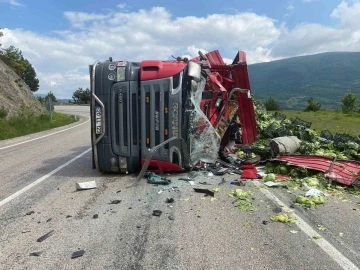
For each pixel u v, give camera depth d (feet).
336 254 11.71
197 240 13.03
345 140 32.04
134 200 18.33
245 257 11.59
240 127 32.50
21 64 128.16
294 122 40.06
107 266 11.28
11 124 74.64
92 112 23.49
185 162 23.09
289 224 14.39
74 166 28.96
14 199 19.33
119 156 23.38
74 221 15.47
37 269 11.19
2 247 12.94
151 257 11.80
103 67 23.21
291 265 11.02
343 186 19.98
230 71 29.68
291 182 20.76
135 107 22.82
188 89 22.21
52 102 101.81
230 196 18.45
